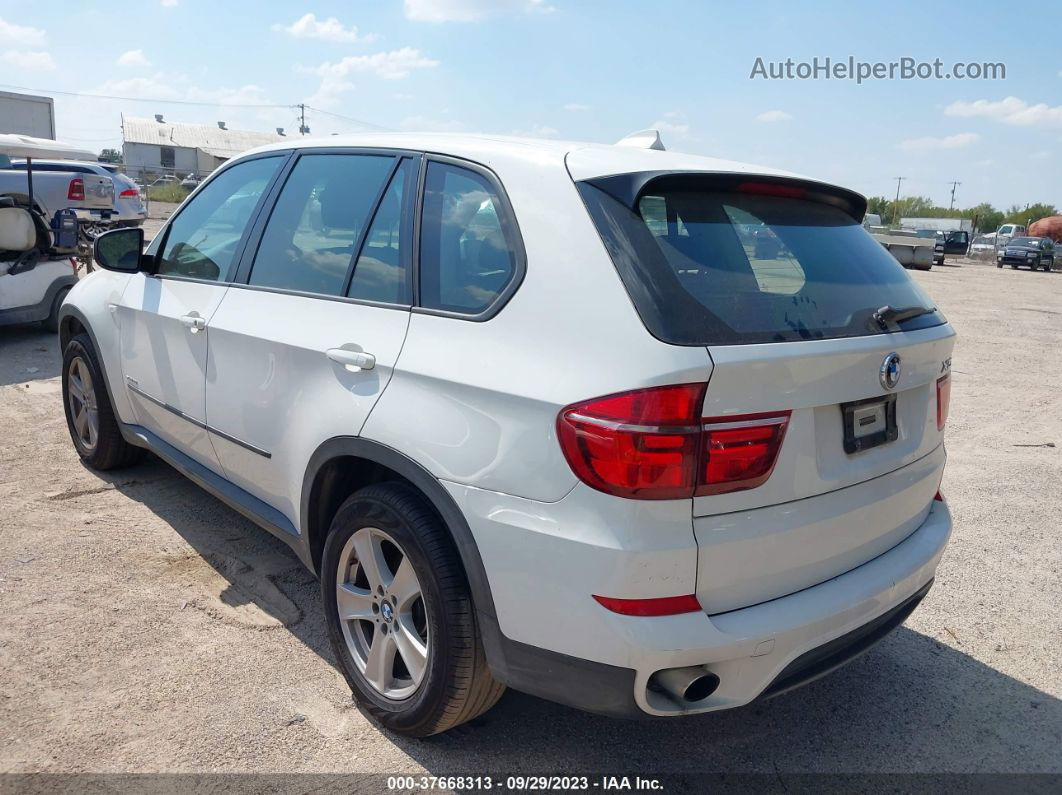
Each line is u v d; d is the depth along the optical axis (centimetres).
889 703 317
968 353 1113
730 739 291
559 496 220
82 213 1256
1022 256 3903
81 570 377
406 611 271
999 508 526
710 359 210
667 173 243
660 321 216
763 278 243
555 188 248
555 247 239
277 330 315
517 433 228
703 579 216
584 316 226
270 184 359
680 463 209
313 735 278
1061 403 827
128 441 455
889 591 255
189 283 383
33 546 397
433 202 281
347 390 279
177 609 350
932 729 302
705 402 210
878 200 7850
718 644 214
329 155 335
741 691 225
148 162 7588
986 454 645
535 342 233
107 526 424
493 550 232
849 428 244
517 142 279
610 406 212
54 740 267
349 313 291
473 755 273
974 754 289
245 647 326
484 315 249
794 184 275
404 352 264
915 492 278
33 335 909
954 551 459
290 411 306
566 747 280
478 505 235
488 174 267
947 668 343
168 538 415
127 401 444
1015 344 1218
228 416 346
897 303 270
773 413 221
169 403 393
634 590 211
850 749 288
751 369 214
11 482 474
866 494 254
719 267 236
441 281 267
